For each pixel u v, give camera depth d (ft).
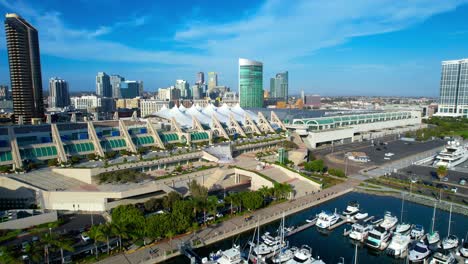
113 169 453.99
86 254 293.64
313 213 416.67
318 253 328.49
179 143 628.69
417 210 424.05
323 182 518.37
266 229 370.12
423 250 314.96
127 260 286.46
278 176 510.99
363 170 597.93
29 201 386.32
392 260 321.11
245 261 295.48
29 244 278.46
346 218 394.93
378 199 461.78
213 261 292.81
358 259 320.70
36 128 565.53
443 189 484.74
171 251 301.63
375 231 338.54
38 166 458.09
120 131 581.94
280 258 306.76
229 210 402.11
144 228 305.53
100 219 365.61
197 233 340.18
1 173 424.05
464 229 370.32
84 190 393.09
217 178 494.18
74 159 478.59
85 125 633.61
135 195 401.49
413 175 562.25
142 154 546.26
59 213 378.12
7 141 483.51
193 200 356.18
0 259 249.14
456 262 304.30
